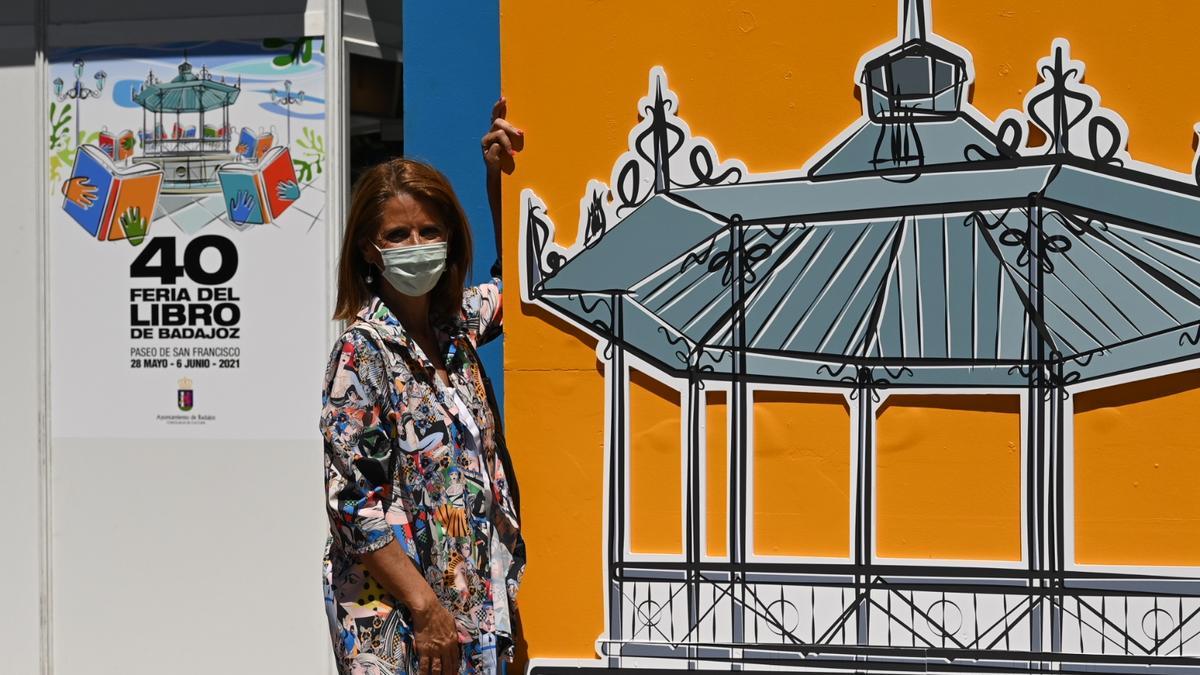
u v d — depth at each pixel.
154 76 4.99
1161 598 3.29
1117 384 3.32
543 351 3.70
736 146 3.57
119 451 5.05
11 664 5.12
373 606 2.89
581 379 3.67
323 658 4.89
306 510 4.90
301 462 4.90
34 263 5.10
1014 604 3.38
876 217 3.47
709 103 3.58
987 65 3.39
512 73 3.71
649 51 3.62
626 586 3.64
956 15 3.41
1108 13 3.31
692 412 3.60
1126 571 3.31
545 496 3.69
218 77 4.95
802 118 3.52
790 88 3.53
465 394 3.01
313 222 4.89
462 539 2.90
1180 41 3.27
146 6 4.98
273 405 4.93
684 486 3.60
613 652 3.64
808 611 3.52
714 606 3.58
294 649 4.91
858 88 3.48
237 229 4.95
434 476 2.89
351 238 2.98
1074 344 3.34
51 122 5.07
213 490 4.98
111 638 5.06
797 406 3.53
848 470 3.49
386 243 2.94
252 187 4.93
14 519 5.13
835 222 3.50
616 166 3.65
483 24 4.26
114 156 5.03
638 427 3.64
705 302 3.59
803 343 3.53
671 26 3.60
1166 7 3.28
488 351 4.41
